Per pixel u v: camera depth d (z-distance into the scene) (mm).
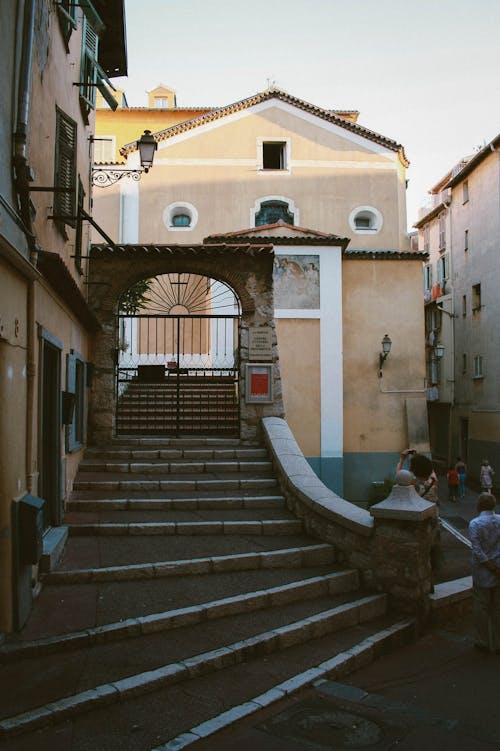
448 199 31922
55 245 8133
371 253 20219
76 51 9859
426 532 7258
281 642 5777
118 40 13289
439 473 31609
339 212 25734
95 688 4582
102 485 9289
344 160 26000
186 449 10977
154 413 12719
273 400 11547
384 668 5871
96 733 4168
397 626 6617
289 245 18625
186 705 4625
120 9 12125
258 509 8977
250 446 11250
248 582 6824
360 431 19969
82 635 5277
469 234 29609
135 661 5066
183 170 25344
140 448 11016
